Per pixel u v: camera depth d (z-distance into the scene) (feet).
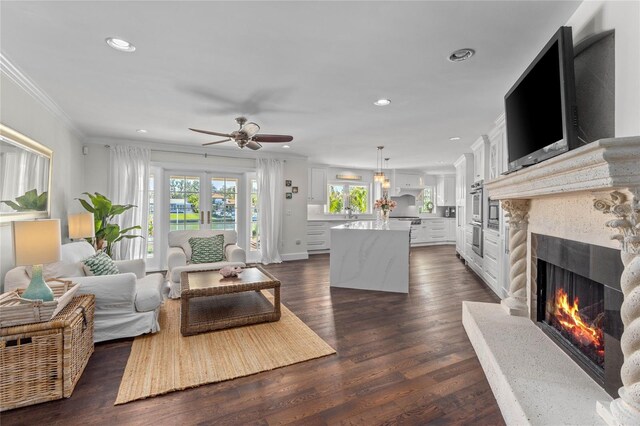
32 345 6.03
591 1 5.37
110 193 16.24
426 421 5.55
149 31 6.49
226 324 9.61
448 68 8.14
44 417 5.69
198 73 8.46
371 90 9.66
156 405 6.02
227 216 20.66
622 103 4.75
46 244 6.53
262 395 6.33
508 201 8.61
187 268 12.49
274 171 21.06
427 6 5.66
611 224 4.15
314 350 8.21
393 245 14.07
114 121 13.05
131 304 8.91
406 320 10.45
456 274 17.60
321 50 7.25
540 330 7.62
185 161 18.54
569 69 5.32
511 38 6.73
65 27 6.36
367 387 6.59
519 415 4.78
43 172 10.21
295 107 11.23
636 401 3.95
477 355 7.86
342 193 28.35
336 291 14.15
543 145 6.21
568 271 6.79
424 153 20.63
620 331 4.92
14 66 7.98
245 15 5.93
